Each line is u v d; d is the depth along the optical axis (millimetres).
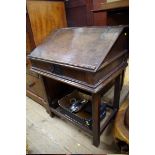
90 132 1265
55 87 1617
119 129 689
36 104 1971
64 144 1372
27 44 1678
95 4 1714
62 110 1515
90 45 1077
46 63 1193
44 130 1544
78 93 1745
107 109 1675
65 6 1942
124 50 1247
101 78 986
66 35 1349
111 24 1525
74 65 964
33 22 1550
